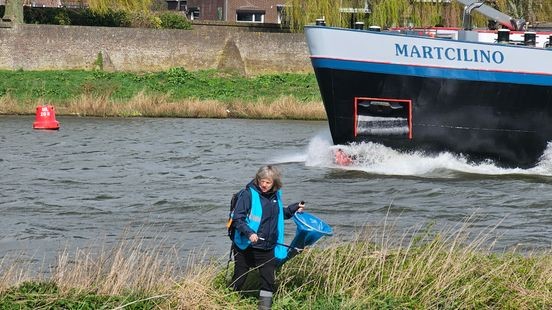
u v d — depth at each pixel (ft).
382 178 79.10
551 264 41.65
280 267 38.88
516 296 38.14
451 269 39.45
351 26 192.13
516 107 80.64
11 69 174.91
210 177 80.33
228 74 187.32
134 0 187.83
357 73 80.43
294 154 97.35
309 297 36.88
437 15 186.60
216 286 37.65
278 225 35.73
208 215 61.98
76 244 51.80
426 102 80.69
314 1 191.21
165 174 81.87
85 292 36.76
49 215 61.46
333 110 82.23
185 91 165.78
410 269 38.73
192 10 267.59
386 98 80.69
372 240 48.98
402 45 79.82
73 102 144.56
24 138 109.19
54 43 177.68
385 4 185.98
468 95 80.33
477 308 37.42
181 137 114.42
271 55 193.26
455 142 81.76
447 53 79.71
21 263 46.50
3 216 61.00
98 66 180.75
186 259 46.39
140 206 65.26
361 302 36.40
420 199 69.56
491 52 79.56
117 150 99.55
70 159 91.15
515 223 60.23
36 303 35.47
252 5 256.73
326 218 60.90
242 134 119.85
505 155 82.38
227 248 50.24
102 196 69.36
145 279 38.88
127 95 157.99
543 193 72.59
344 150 83.92
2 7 191.21
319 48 80.94
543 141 81.76
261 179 35.58
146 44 184.75
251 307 35.83
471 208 65.77
